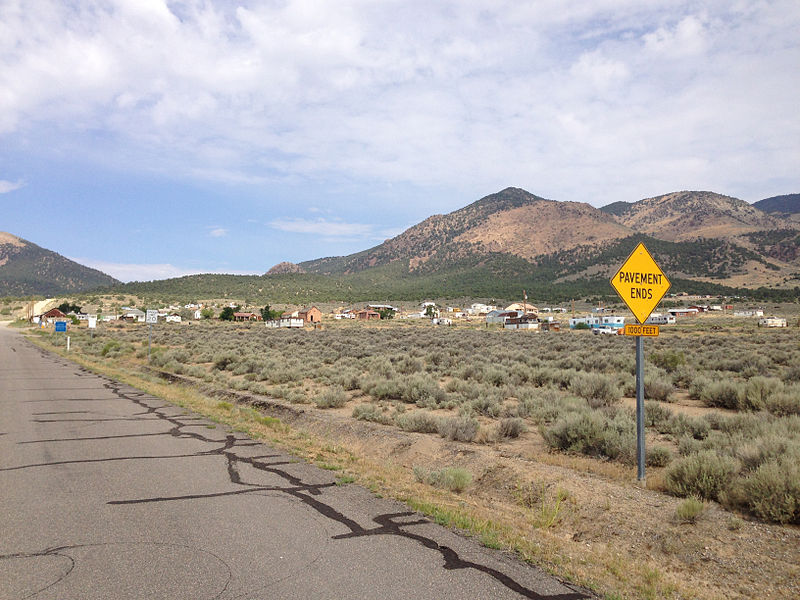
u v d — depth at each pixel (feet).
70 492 23.91
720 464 24.12
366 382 66.39
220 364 103.09
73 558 16.39
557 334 226.17
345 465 30.37
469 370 78.23
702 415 45.11
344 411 52.85
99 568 15.65
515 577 15.89
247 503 22.54
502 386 66.90
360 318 487.61
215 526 19.56
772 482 21.21
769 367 83.82
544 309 633.61
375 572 15.75
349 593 14.28
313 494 24.26
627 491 24.86
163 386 74.79
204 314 463.42
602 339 175.22
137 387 72.23
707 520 20.51
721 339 156.25
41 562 16.05
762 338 163.12
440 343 155.94
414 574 15.71
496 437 38.04
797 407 43.42
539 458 31.73
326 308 620.90
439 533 19.48
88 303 590.96
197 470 28.40
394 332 249.14
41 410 51.16
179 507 21.81
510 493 26.22
